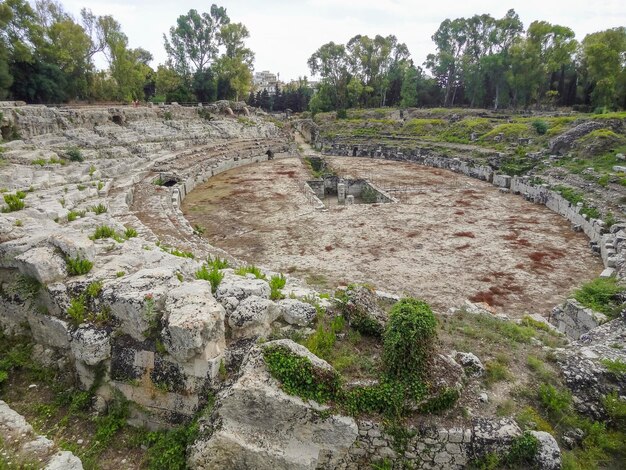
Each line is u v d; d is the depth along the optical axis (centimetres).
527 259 2030
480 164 3938
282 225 2548
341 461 709
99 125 4025
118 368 816
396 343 753
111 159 3319
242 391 682
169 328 741
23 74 4534
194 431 734
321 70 8331
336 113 7575
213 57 7331
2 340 960
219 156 4394
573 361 952
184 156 4062
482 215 2747
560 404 811
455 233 2391
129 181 2964
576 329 1380
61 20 5644
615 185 2570
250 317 850
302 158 5141
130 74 6144
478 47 8075
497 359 932
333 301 1048
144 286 880
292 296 1032
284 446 682
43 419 803
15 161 2642
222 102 6344
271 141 5497
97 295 877
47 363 905
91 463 722
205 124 5359
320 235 2361
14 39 4416
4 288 980
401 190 3412
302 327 921
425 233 2389
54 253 957
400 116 7019
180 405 780
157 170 3438
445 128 5591
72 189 2341
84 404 826
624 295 1393
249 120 6172
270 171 4278
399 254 2078
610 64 5378
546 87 7569
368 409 718
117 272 984
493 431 712
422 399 729
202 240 2058
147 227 2100
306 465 666
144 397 804
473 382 832
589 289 1481
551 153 3597
